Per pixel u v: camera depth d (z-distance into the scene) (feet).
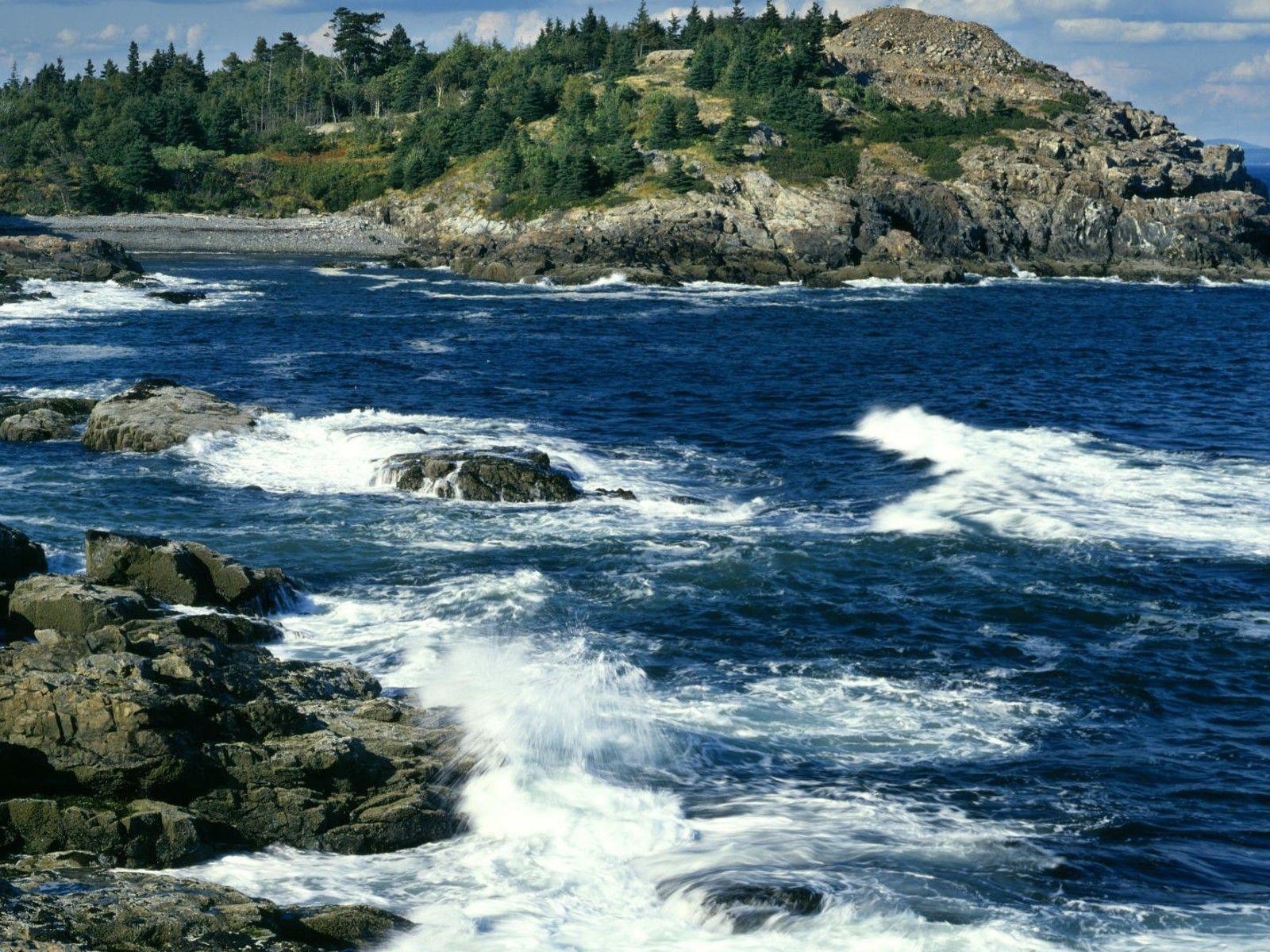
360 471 147.43
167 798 69.31
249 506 133.90
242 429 160.86
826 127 546.26
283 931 57.52
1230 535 127.65
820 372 238.27
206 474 145.89
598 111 590.96
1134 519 133.18
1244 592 110.52
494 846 67.77
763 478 153.17
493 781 73.15
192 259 480.64
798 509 138.62
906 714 85.30
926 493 143.74
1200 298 401.29
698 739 80.33
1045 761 78.74
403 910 61.82
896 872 64.75
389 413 185.68
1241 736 83.30
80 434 165.37
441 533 125.39
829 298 386.11
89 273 369.30
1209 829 71.00
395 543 122.31
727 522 132.46
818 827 69.62
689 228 460.96
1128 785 75.92
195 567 102.68
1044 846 68.18
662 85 641.81
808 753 79.10
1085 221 490.08
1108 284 446.19
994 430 181.78
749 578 112.27
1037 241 491.31
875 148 531.09
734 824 69.87
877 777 76.07
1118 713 86.48
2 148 651.66
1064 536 124.26
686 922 60.70
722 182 487.20
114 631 84.53
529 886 63.87
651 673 91.76
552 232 460.55
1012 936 58.95
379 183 612.29
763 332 298.15
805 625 101.86
